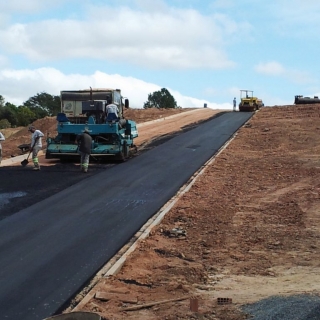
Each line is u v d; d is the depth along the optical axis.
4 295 7.79
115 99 23.20
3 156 26.06
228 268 9.34
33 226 11.69
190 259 9.87
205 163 21.77
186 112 56.28
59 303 7.51
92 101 22.28
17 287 8.10
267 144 28.41
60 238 10.80
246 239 11.12
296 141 29.08
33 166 20.81
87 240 10.70
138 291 8.08
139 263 9.39
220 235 11.41
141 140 30.58
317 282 8.30
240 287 8.24
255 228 11.89
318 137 30.00
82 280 8.44
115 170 19.64
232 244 10.79
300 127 35.12
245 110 55.84
